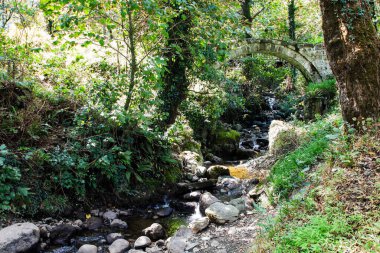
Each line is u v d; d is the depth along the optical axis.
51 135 6.22
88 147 6.14
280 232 3.59
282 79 21.41
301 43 17.19
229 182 7.30
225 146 12.00
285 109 18.48
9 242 4.08
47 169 5.70
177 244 4.55
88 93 6.73
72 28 6.32
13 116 5.85
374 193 3.48
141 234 5.27
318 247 2.90
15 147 5.62
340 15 4.64
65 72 8.02
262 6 19.91
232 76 15.67
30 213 5.12
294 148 7.30
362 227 3.09
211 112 10.80
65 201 5.55
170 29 7.47
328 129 6.47
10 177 5.00
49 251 4.55
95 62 8.97
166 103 9.03
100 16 6.30
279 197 5.05
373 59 4.57
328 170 4.34
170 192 6.92
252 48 16.52
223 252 4.13
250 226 4.73
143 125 6.91
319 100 12.41
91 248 4.52
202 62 8.49
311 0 21.33
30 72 7.89
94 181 6.05
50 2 5.61
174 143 8.57
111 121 6.53
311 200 3.79
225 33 7.00
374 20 6.45
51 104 6.68
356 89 4.64
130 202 6.34
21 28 8.66
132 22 6.80
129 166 6.57
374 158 4.08
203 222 5.02
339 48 4.72
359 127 4.62
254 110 18.61
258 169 7.95
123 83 6.71
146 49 7.99
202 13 6.45
